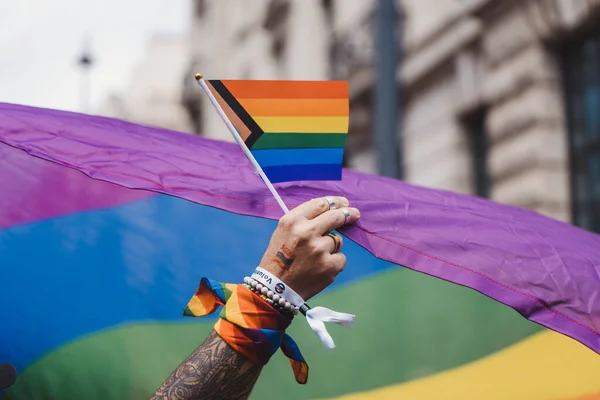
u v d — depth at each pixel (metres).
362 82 9.71
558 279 1.21
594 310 1.18
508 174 7.03
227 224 2.06
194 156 1.35
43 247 1.89
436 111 8.47
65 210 1.94
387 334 2.11
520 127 6.86
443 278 1.18
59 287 1.87
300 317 2.11
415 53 8.73
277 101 1.22
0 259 1.86
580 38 6.44
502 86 7.14
